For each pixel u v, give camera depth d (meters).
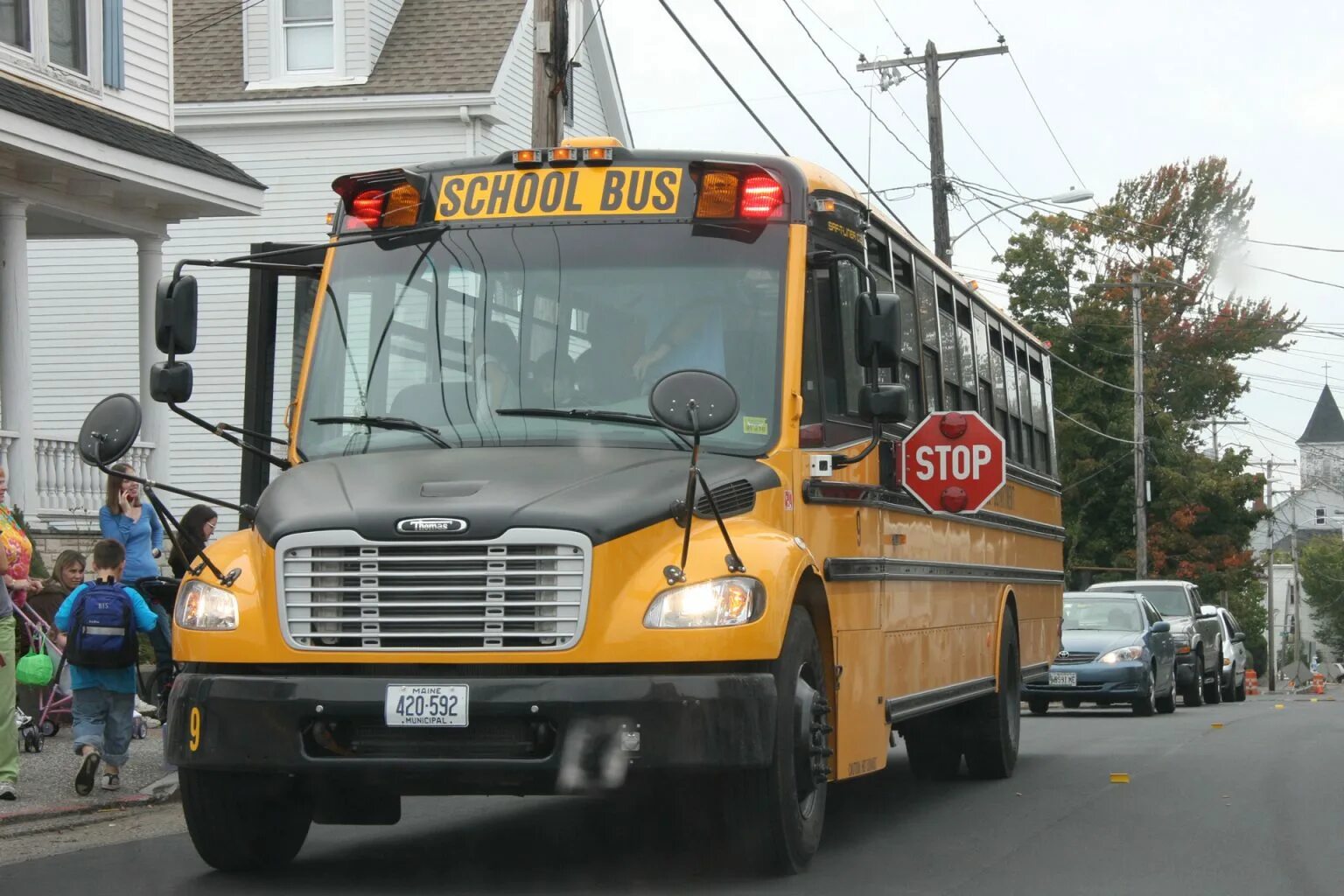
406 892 8.83
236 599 8.66
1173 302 77.38
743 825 8.77
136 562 16.39
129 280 30.81
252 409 10.27
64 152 20.19
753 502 8.91
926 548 12.30
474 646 8.26
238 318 30.81
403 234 9.89
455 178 10.02
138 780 13.46
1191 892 9.02
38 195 21.28
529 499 8.39
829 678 9.68
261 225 31.00
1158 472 62.47
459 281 9.73
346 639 8.39
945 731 14.95
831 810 12.83
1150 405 64.31
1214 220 86.00
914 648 11.81
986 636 14.62
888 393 9.58
